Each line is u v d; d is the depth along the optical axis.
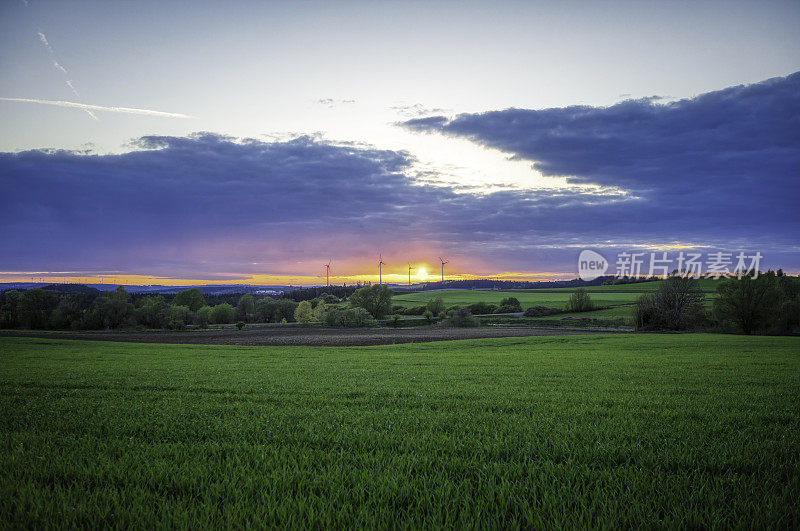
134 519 3.97
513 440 6.62
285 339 67.25
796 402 10.45
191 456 5.89
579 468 5.20
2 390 13.42
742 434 6.92
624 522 3.80
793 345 38.34
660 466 5.39
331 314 103.69
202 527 3.75
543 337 53.53
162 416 8.75
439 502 4.23
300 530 3.71
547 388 13.28
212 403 10.62
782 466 5.18
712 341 43.62
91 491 4.76
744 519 3.83
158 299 114.81
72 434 7.16
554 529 3.70
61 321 102.69
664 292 78.06
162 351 38.62
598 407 9.67
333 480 4.87
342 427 7.56
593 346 40.53
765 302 70.06
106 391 13.07
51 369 21.27
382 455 5.84
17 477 5.05
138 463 5.48
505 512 4.07
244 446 6.26
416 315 139.12
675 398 11.09
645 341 44.91
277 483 4.76
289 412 9.20
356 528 3.74
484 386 13.83
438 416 8.58
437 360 26.97
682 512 4.00
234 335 78.75
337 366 22.94
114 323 103.56
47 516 4.01
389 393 12.27
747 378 15.80
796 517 3.87
